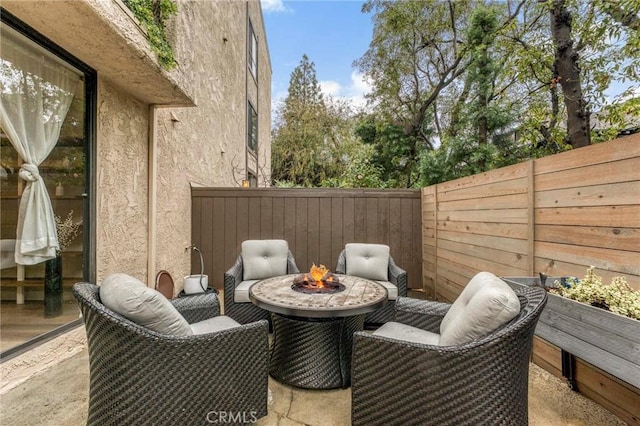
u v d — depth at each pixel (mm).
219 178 6332
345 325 2283
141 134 3475
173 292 3902
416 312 2123
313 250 4805
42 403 1869
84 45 2359
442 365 1345
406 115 9148
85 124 2693
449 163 6297
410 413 1410
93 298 1432
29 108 2258
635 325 1276
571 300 1612
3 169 2170
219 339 1469
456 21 7961
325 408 1923
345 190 4809
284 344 2254
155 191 3639
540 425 1745
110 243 2943
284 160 15141
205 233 4777
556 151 4672
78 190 2631
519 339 1314
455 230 3729
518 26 4816
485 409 1300
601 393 1877
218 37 6227
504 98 6000
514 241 2645
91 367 1400
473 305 1387
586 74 3512
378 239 4805
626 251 1678
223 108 6586
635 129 3754
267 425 1759
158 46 2752
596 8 3107
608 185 1783
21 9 1934
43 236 2354
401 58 8609
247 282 3225
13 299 2215
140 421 1325
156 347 1329
